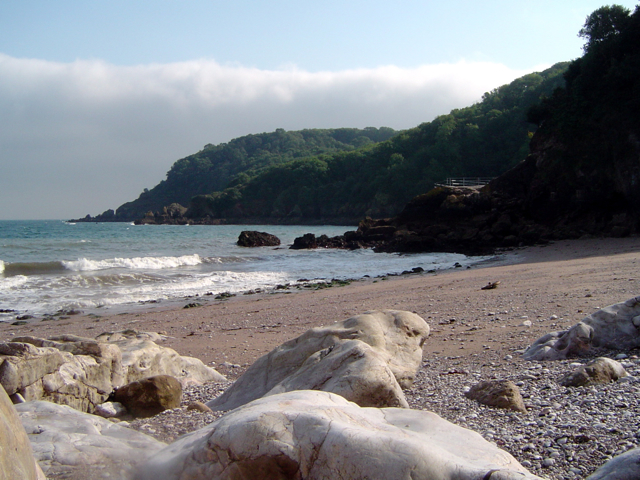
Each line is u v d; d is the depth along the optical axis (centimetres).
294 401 276
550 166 4175
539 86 11325
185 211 16725
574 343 625
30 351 505
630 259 1903
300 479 230
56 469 231
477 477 208
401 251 4047
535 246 3538
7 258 3247
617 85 3834
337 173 15625
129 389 541
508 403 452
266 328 1158
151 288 2108
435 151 11762
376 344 560
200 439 252
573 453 335
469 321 980
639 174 3631
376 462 219
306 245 4547
